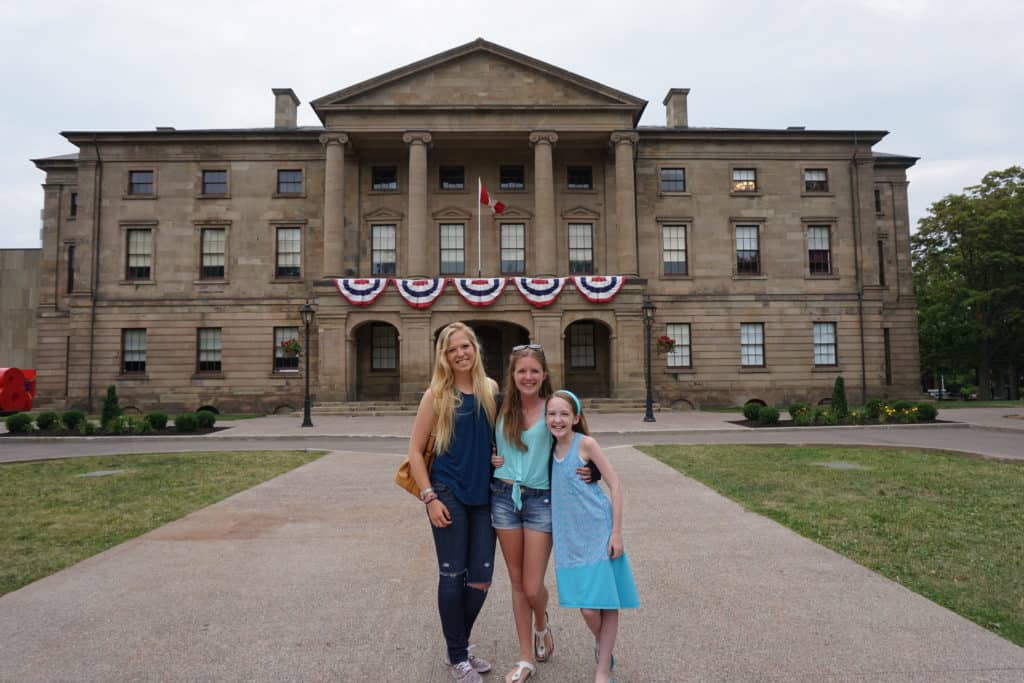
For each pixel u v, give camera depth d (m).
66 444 19.77
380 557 7.02
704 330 36.62
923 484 10.67
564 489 4.07
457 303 32.88
